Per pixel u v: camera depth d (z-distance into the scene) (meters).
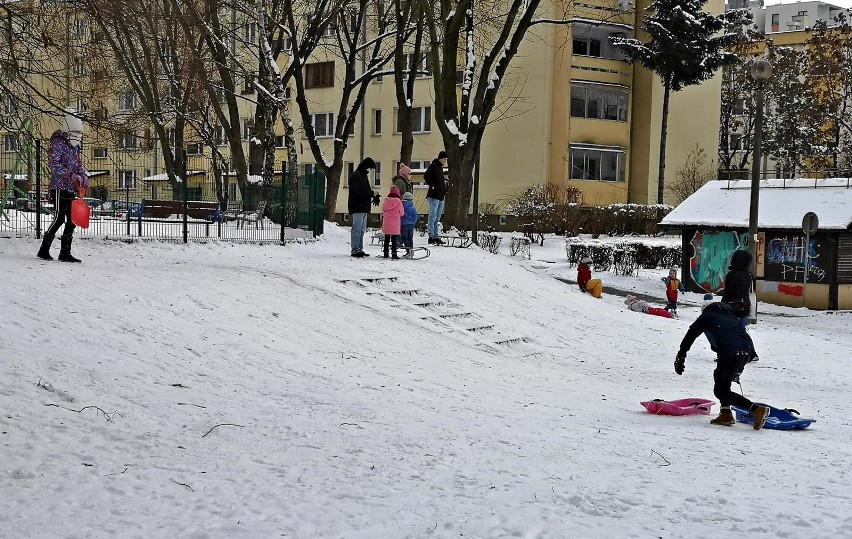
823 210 30.25
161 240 21.23
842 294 29.91
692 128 54.16
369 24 53.69
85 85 18.92
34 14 14.57
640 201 52.56
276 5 32.47
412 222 22.81
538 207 44.78
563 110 50.03
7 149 17.47
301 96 33.62
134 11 15.73
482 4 38.00
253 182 31.14
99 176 23.66
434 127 54.66
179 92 34.41
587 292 26.28
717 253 32.31
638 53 47.88
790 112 62.97
